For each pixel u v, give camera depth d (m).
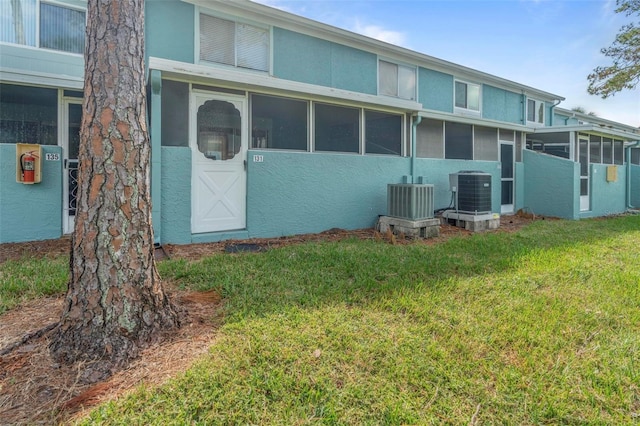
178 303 3.12
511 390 2.12
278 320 2.85
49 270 3.98
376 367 2.29
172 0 6.44
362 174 7.68
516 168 11.19
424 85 10.30
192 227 5.82
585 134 11.33
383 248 5.61
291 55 7.84
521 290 3.76
